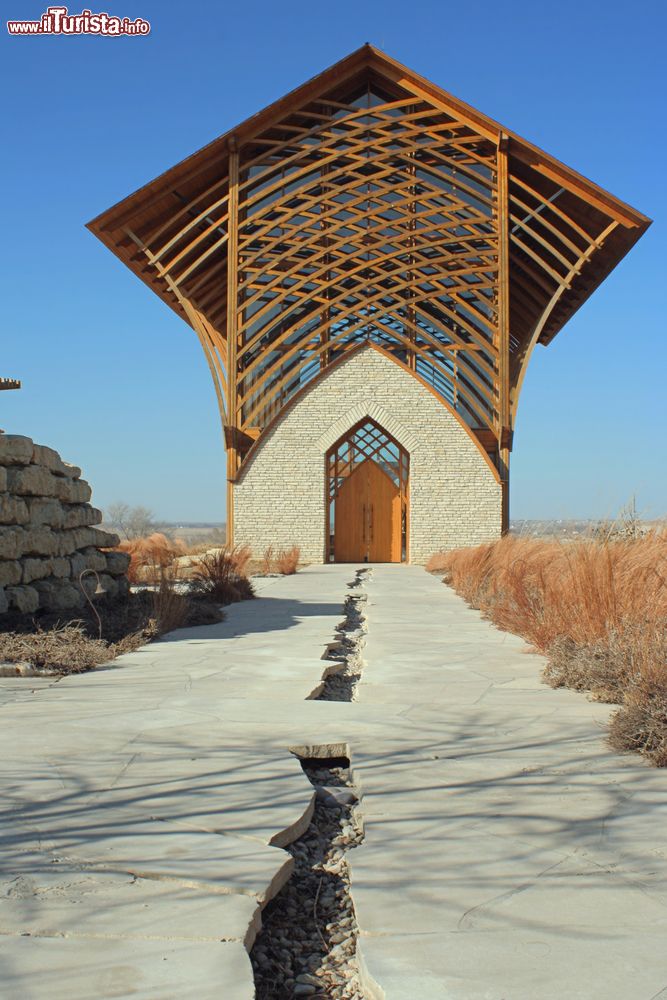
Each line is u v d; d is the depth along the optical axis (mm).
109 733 6203
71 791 4820
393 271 30469
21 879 3602
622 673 7551
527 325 34062
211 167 30297
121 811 4492
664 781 5039
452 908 3381
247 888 3537
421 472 31156
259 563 28141
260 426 32750
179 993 2750
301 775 5172
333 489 32844
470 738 6109
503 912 3342
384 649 10594
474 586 16766
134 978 2838
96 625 11484
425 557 31047
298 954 3379
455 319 30516
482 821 4375
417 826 4312
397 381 31406
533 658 9859
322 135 30906
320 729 6359
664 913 3330
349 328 31062
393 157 30516
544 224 29172
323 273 31375
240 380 30953
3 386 12000
